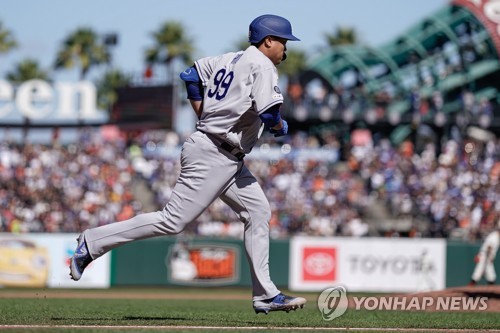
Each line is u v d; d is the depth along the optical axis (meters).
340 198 108.00
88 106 126.31
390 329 24.59
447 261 77.94
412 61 138.00
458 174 112.88
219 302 51.38
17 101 126.44
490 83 140.75
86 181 110.25
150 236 25.06
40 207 100.38
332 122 129.62
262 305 25.52
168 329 23.11
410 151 123.69
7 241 74.88
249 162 120.88
